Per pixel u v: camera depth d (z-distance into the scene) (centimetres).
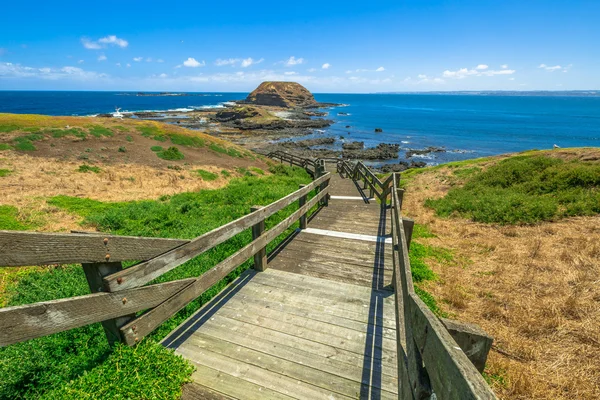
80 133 2544
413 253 632
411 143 4506
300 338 298
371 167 3112
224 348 282
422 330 151
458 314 423
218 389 237
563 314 400
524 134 5334
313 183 695
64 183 1323
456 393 96
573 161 1234
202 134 3350
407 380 172
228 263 350
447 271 554
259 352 278
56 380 241
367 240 587
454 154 3734
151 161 2225
